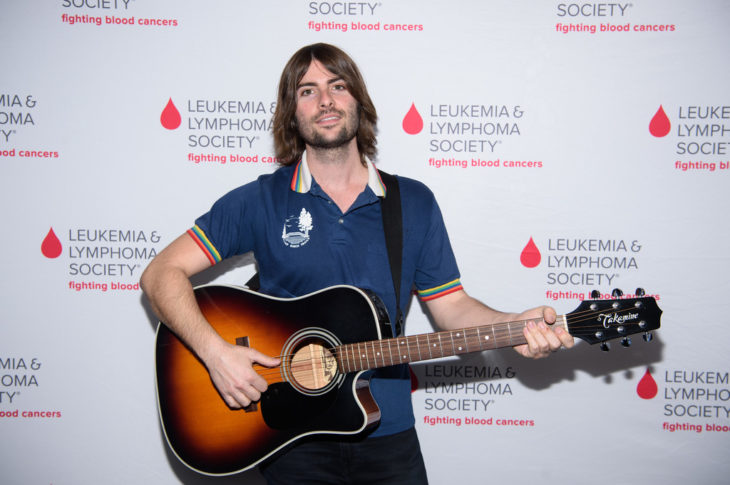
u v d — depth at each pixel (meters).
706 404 1.92
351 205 1.53
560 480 1.97
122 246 1.95
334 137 1.50
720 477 1.92
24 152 1.92
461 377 1.99
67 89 1.91
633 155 1.89
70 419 1.97
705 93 1.87
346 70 1.52
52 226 1.94
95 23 1.90
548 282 1.94
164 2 1.89
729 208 1.88
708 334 1.90
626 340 1.31
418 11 1.89
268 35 1.90
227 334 1.50
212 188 1.94
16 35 1.89
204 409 1.50
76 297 1.96
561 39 1.88
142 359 1.97
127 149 1.93
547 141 1.91
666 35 1.86
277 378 1.48
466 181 1.93
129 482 1.98
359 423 1.40
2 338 1.95
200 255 1.56
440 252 1.60
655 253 1.91
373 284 1.50
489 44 1.90
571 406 1.96
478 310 1.54
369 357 1.41
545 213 1.92
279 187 1.58
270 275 1.54
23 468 1.97
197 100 1.92
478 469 1.99
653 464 1.94
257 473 1.98
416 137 1.92
